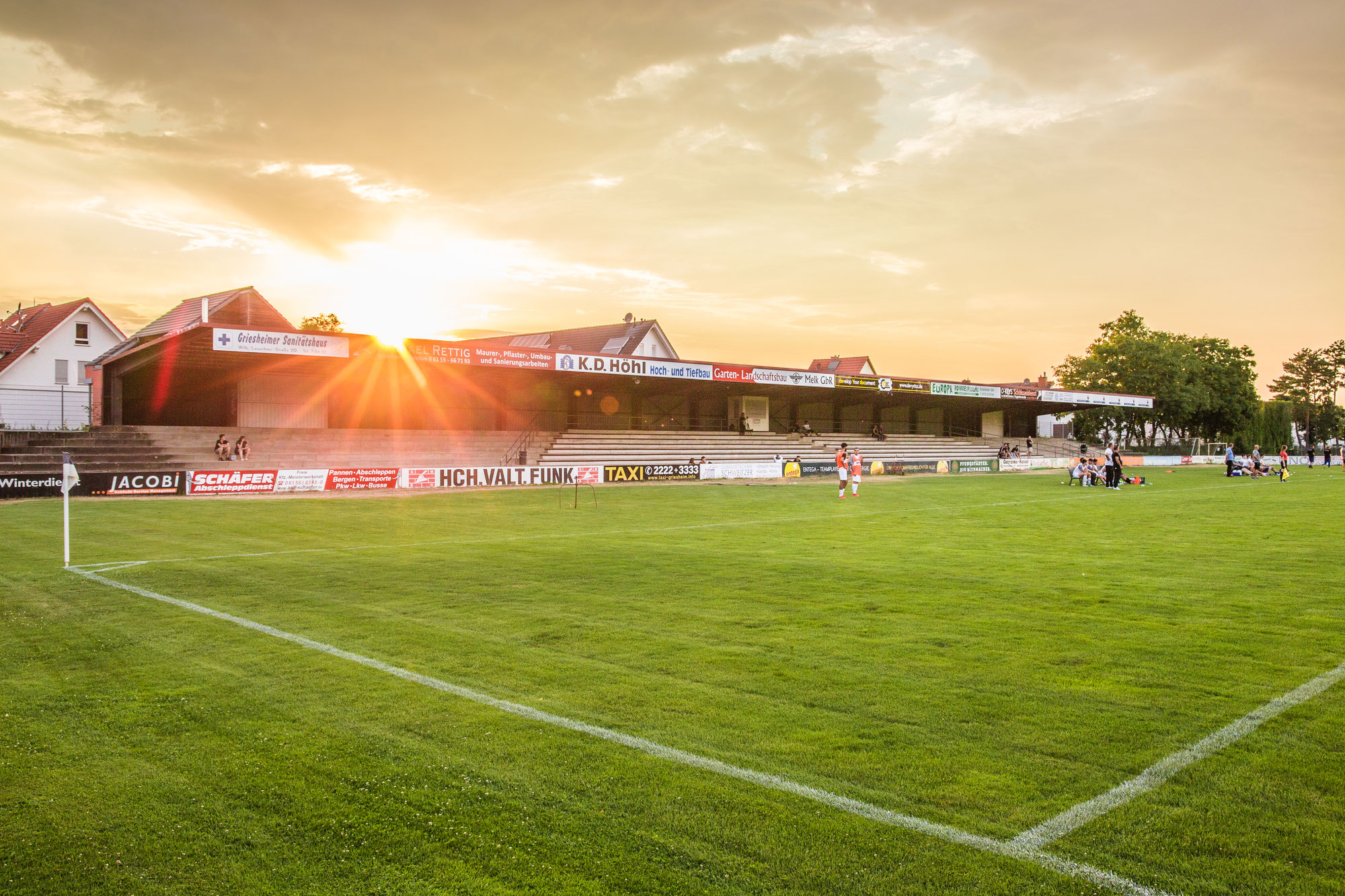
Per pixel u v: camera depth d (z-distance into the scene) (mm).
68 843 4379
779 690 6801
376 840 4391
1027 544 16453
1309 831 4480
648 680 7078
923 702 6512
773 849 4277
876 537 17578
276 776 5156
